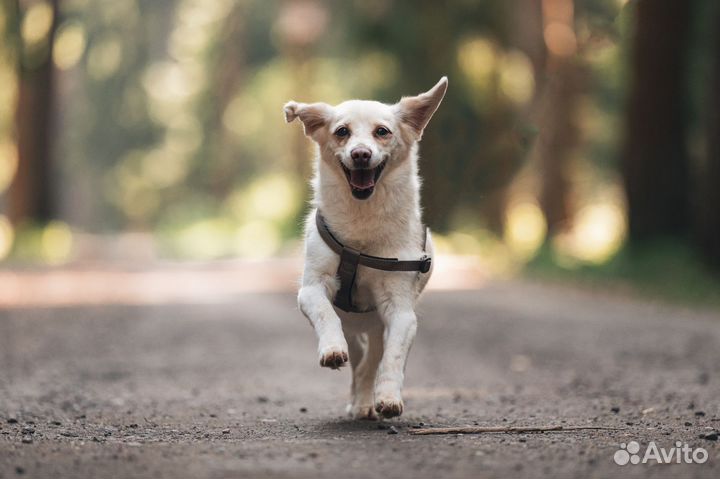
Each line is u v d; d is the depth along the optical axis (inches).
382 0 1368.1
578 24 1314.0
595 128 1582.2
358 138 223.9
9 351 428.5
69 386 328.8
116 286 900.0
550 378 360.8
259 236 1672.0
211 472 169.9
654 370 367.6
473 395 313.3
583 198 1780.3
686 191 897.5
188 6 2630.4
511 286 893.8
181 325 573.9
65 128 2541.8
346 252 226.5
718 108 797.9
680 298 729.0
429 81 1371.8
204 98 2546.8
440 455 186.2
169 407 281.7
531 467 175.0
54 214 1453.0
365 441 204.8
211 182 2524.6
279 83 2255.2
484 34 1379.2
